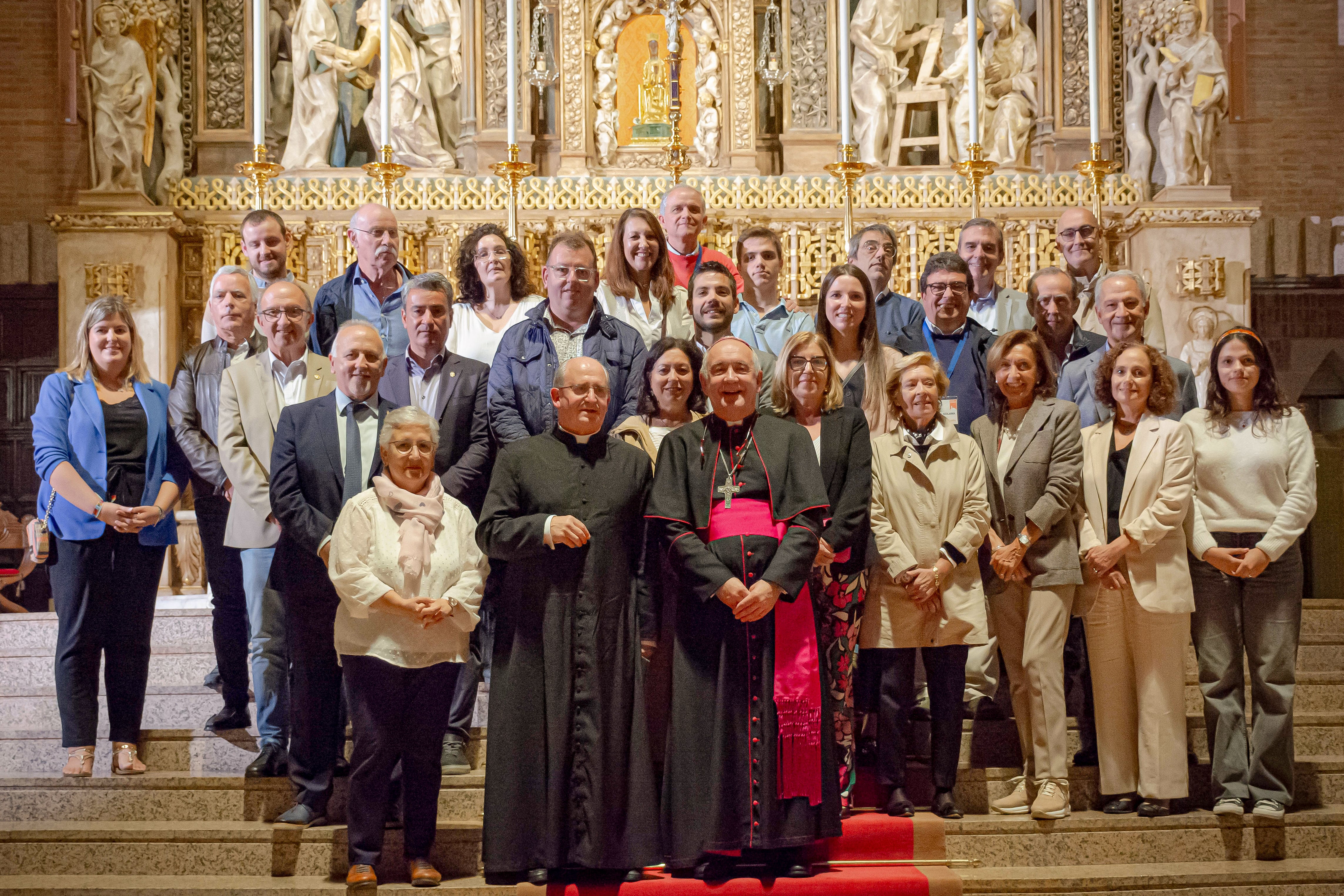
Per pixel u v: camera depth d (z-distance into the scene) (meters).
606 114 8.73
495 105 8.80
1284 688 4.76
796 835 4.18
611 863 4.17
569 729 4.22
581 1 8.66
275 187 8.16
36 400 9.27
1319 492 7.55
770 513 4.38
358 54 8.68
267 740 4.82
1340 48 9.76
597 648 4.26
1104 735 4.77
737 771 4.21
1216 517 4.92
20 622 6.03
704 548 4.28
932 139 8.73
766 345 5.54
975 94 6.39
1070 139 8.80
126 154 8.12
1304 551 7.54
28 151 9.57
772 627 4.30
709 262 5.11
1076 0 8.88
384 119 6.38
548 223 8.13
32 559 6.61
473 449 4.84
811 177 8.19
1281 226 9.58
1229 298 8.03
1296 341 9.55
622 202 8.15
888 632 4.63
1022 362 4.91
